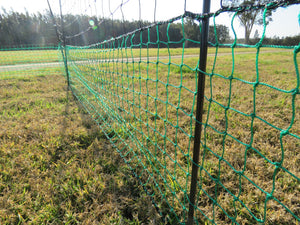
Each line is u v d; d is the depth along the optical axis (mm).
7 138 2768
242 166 2074
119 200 1812
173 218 1612
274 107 3580
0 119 3398
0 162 2256
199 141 1195
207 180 1901
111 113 3318
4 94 4828
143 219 1626
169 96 4383
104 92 3947
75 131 2846
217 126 2912
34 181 1953
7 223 1592
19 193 1844
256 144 2422
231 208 1624
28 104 4074
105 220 1595
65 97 4578
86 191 1831
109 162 2227
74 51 6035
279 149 2318
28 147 2486
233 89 4820
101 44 2908
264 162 2121
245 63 9453
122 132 2805
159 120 3191
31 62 11242
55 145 2533
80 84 5332
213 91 4699
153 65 9055
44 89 5250
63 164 2211
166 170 1940
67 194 1847
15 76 7199
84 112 3736
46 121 3275
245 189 1810
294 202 1681
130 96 4383
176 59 11523
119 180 1996
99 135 2828
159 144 2512
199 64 1047
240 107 3584
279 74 6461
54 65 10039
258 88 4801
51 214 1655
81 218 1631
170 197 1776
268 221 1521
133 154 2379
